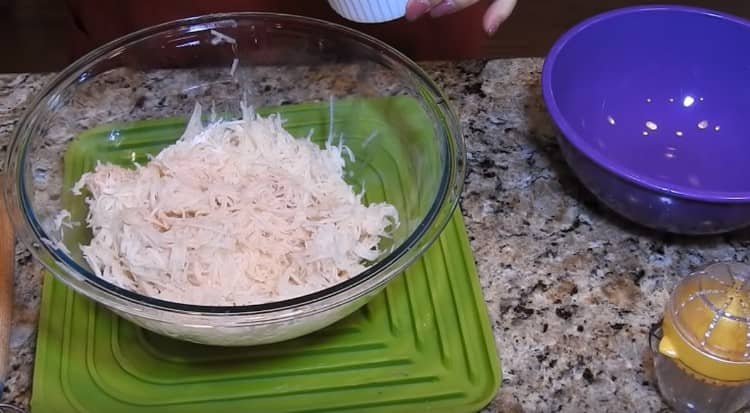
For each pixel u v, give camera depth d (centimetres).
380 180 65
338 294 47
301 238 58
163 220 57
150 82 67
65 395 52
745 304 49
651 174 67
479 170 66
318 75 68
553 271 60
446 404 52
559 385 54
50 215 57
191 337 51
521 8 146
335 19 84
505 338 56
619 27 67
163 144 67
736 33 66
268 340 52
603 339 56
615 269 60
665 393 53
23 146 56
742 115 69
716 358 48
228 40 66
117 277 55
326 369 55
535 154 68
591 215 64
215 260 55
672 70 70
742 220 56
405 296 58
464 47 86
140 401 53
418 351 55
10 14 141
